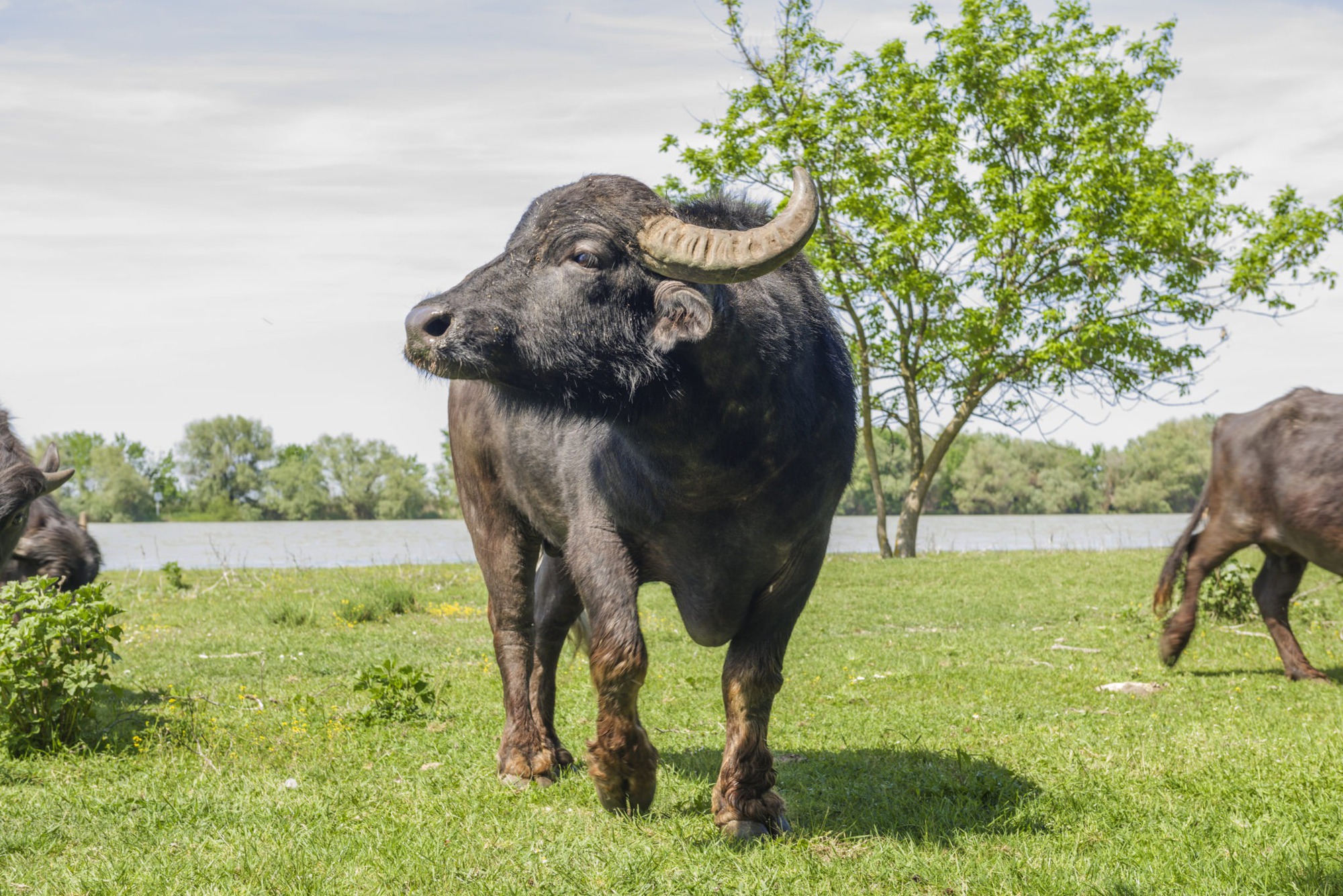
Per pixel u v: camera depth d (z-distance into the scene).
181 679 8.80
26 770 5.62
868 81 26.16
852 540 43.00
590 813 4.88
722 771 4.61
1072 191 24.75
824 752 6.15
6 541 6.93
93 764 5.78
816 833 4.54
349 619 13.14
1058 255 26.30
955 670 9.16
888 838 4.45
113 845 4.40
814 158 25.77
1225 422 8.92
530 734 5.71
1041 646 10.62
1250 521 8.55
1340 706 7.34
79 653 6.16
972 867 4.10
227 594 16.34
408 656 10.17
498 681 8.58
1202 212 25.67
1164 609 9.12
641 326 3.98
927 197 26.02
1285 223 25.23
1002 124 25.47
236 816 4.78
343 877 4.00
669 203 4.29
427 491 95.19
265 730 6.70
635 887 3.90
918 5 26.14
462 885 3.93
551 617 6.01
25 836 4.44
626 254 3.94
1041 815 4.76
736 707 4.61
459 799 5.13
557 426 4.82
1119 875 3.94
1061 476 86.06
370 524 93.25
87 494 89.81
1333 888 3.78
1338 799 4.83
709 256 3.75
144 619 13.18
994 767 5.50
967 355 25.52
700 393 4.06
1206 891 3.78
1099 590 15.88
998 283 26.28
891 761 5.83
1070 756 5.80
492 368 3.96
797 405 4.27
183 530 74.56
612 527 4.58
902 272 25.70
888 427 27.73
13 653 5.96
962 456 85.69
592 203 4.00
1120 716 7.07
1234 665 9.32
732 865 4.15
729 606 4.57
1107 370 26.72
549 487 5.09
